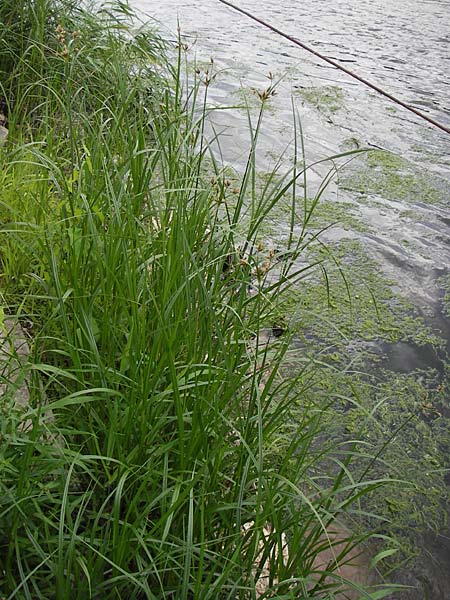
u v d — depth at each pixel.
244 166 5.44
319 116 6.52
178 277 2.62
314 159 5.75
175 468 2.26
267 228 4.69
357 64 7.92
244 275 2.74
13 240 3.02
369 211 5.13
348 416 3.34
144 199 3.26
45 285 2.56
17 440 2.04
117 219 2.63
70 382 2.55
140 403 2.31
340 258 4.54
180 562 2.10
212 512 2.13
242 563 2.12
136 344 2.34
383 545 2.75
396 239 4.84
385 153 6.01
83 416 2.41
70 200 2.83
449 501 2.99
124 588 2.06
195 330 2.46
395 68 7.94
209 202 3.17
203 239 3.15
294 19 9.33
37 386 2.32
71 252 2.65
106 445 2.25
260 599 2.02
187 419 2.25
